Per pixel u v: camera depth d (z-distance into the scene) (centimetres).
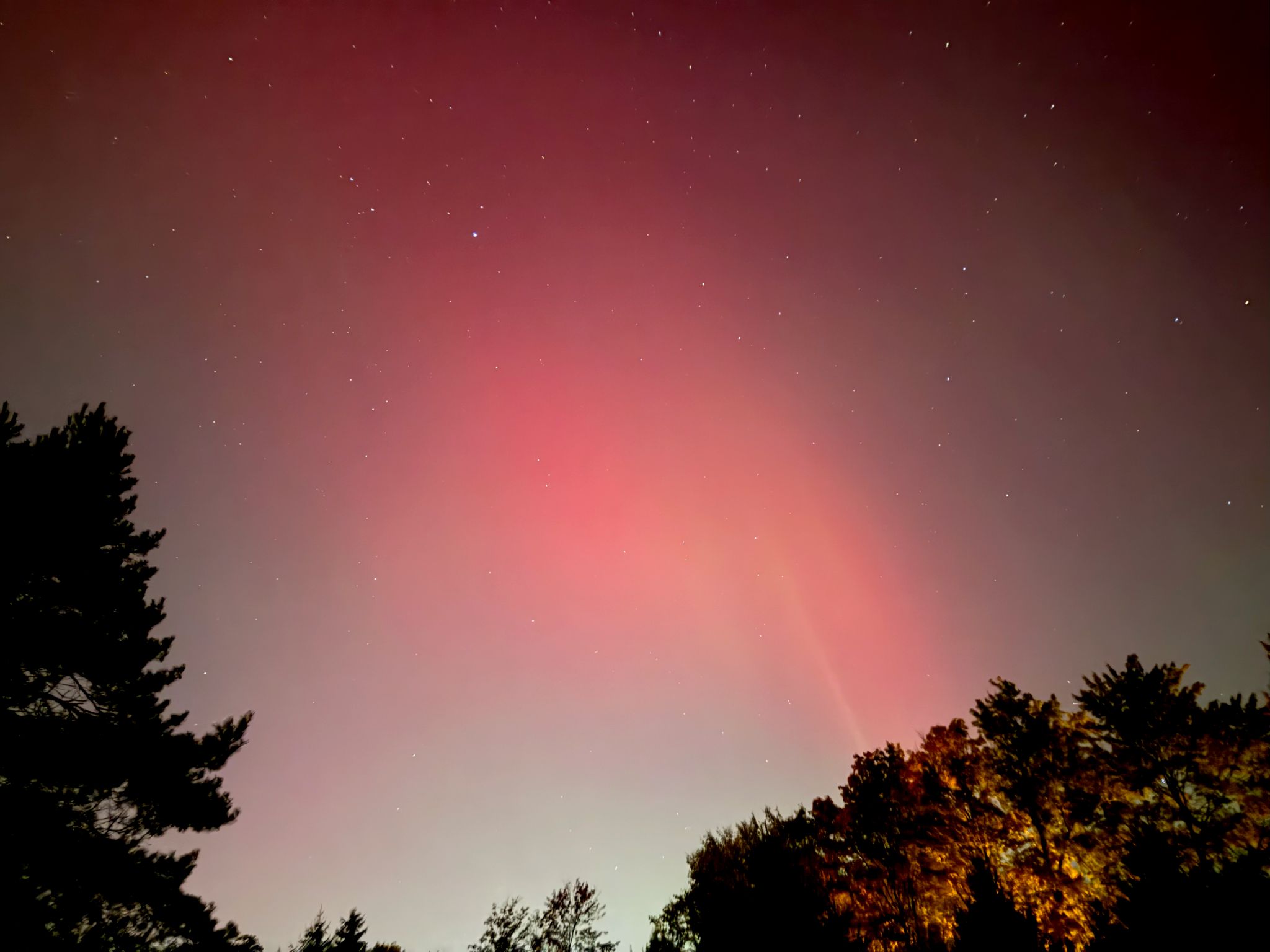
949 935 1471
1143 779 1397
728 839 1942
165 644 1231
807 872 1362
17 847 918
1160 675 1495
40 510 1062
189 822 1163
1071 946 1218
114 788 1087
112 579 1183
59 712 1104
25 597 1080
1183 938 805
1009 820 1530
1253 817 1272
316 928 1652
